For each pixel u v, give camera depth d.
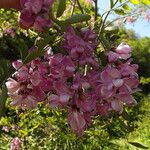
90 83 0.23
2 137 0.90
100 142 0.85
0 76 0.23
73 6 0.28
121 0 0.33
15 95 0.24
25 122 0.87
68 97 0.22
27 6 0.22
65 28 0.23
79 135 0.24
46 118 0.83
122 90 0.23
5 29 0.53
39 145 0.88
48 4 0.22
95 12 0.27
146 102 2.20
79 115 0.23
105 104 0.23
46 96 0.24
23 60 0.23
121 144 1.17
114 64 0.24
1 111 0.22
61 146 0.87
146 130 1.89
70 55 0.23
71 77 0.23
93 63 0.23
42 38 0.23
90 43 0.24
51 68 0.23
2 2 0.22
